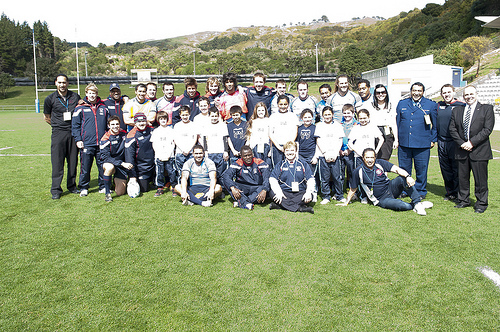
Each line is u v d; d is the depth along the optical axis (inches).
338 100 222.8
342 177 218.4
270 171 206.5
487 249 136.6
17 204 204.7
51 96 217.0
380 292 107.5
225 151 221.6
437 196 215.9
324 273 118.9
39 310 100.7
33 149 430.6
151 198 218.2
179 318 96.0
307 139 211.8
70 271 122.9
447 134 197.3
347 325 92.5
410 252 134.5
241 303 102.5
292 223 168.4
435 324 92.9
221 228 162.6
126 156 219.6
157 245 143.8
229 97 235.3
